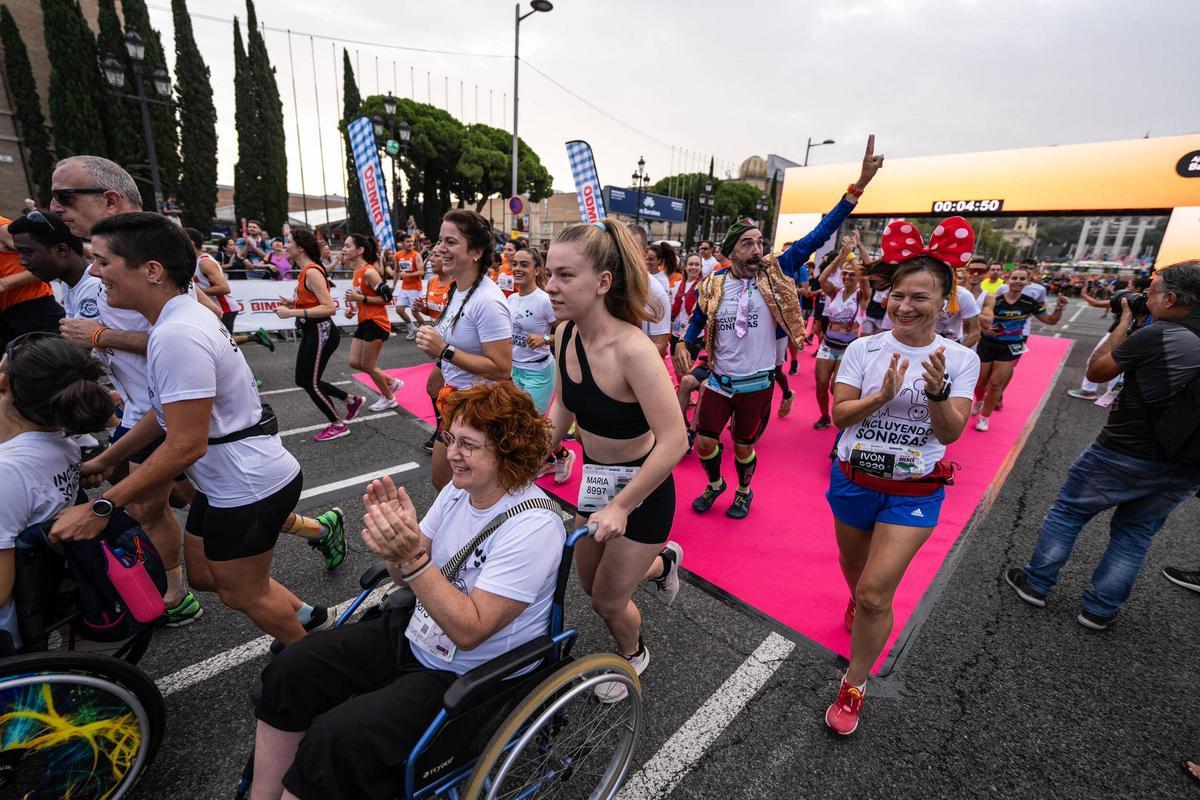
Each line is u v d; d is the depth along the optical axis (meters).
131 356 2.25
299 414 5.38
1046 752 2.02
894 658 2.47
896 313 1.90
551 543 1.43
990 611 2.82
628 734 1.74
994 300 5.35
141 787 1.76
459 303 2.81
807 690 2.28
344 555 2.94
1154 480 2.40
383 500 1.30
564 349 1.85
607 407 1.76
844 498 2.10
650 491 1.63
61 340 1.54
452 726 1.36
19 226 2.29
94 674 1.47
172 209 12.94
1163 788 1.89
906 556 1.88
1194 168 11.40
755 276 3.40
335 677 1.48
